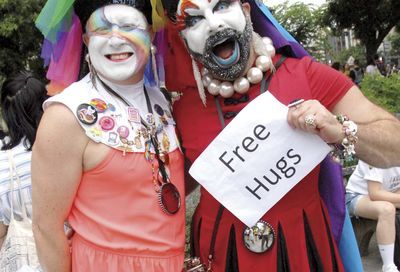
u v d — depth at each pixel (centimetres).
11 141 213
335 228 174
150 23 161
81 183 149
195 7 157
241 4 164
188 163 176
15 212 205
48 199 146
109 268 147
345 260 183
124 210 148
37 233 150
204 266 171
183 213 162
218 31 156
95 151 145
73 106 144
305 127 145
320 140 152
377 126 151
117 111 151
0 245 216
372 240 388
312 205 165
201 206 175
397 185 335
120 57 150
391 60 2539
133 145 149
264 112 156
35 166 146
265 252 161
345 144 144
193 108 171
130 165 147
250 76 162
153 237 150
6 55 920
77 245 151
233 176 157
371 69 1279
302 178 155
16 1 887
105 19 149
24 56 945
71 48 162
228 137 157
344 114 157
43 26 157
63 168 145
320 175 173
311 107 144
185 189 182
